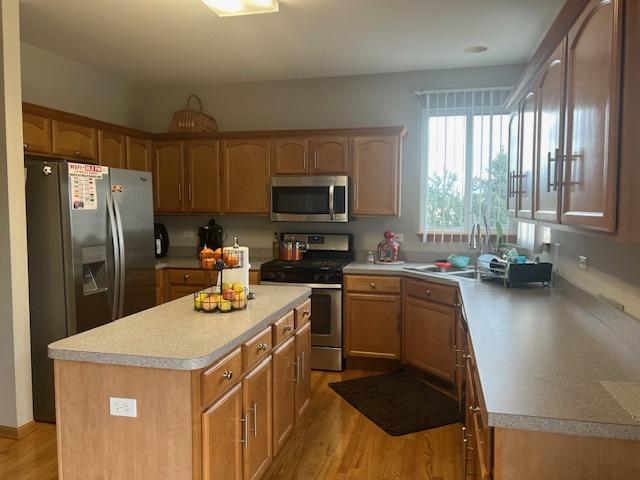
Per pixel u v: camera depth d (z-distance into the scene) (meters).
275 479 2.50
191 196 4.68
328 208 4.27
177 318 2.26
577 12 1.71
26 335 2.99
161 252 4.86
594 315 2.31
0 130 2.84
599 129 1.45
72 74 4.22
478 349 1.80
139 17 3.20
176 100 5.05
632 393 1.37
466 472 2.20
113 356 1.74
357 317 4.05
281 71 4.46
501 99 4.20
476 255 4.27
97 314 3.24
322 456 2.73
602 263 2.22
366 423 3.13
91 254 3.19
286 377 2.59
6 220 2.88
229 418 1.94
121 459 1.78
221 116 4.95
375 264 4.28
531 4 2.97
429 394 3.59
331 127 4.68
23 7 3.05
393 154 4.19
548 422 1.21
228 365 1.93
